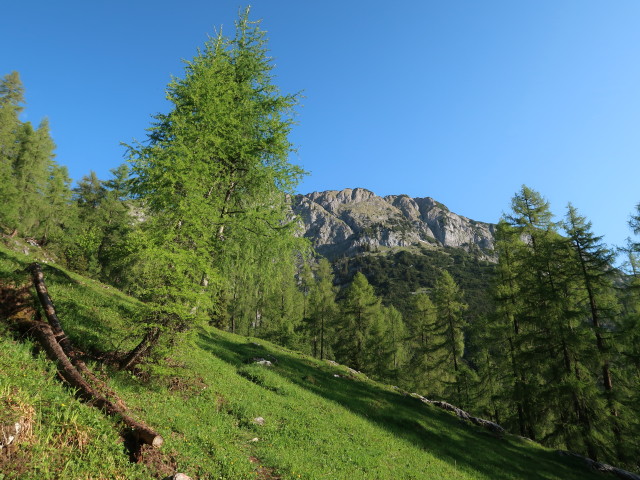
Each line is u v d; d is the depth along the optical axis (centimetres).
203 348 1859
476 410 3472
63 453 529
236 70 1659
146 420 753
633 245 2331
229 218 1194
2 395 539
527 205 3019
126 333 1178
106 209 4981
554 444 2353
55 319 909
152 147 1037
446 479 1280
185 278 945
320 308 5559
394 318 6850
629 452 2114
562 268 2677
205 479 668
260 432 1035
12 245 3597
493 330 3081
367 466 1083
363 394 2241
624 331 2242
